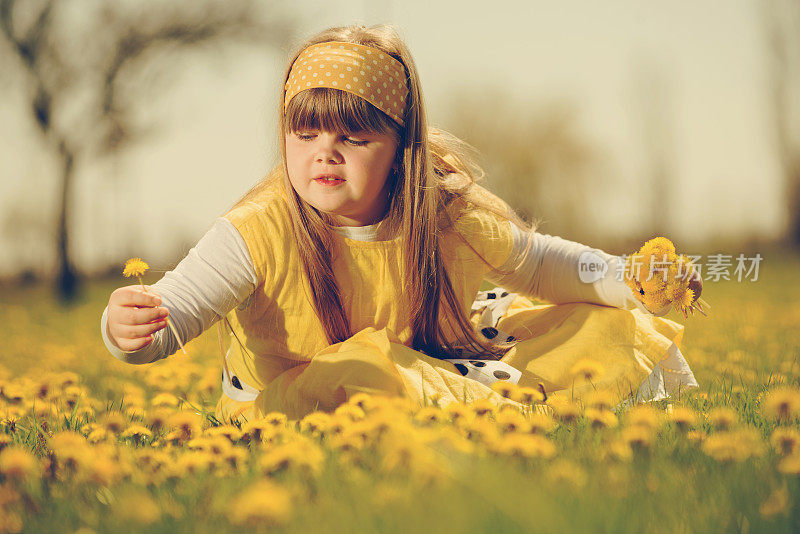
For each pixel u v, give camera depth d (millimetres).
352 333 2607
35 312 12000
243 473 1729
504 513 1355
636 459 1745
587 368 2473
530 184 19453
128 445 2172
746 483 1601
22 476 1664
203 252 2451
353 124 2340
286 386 2504
